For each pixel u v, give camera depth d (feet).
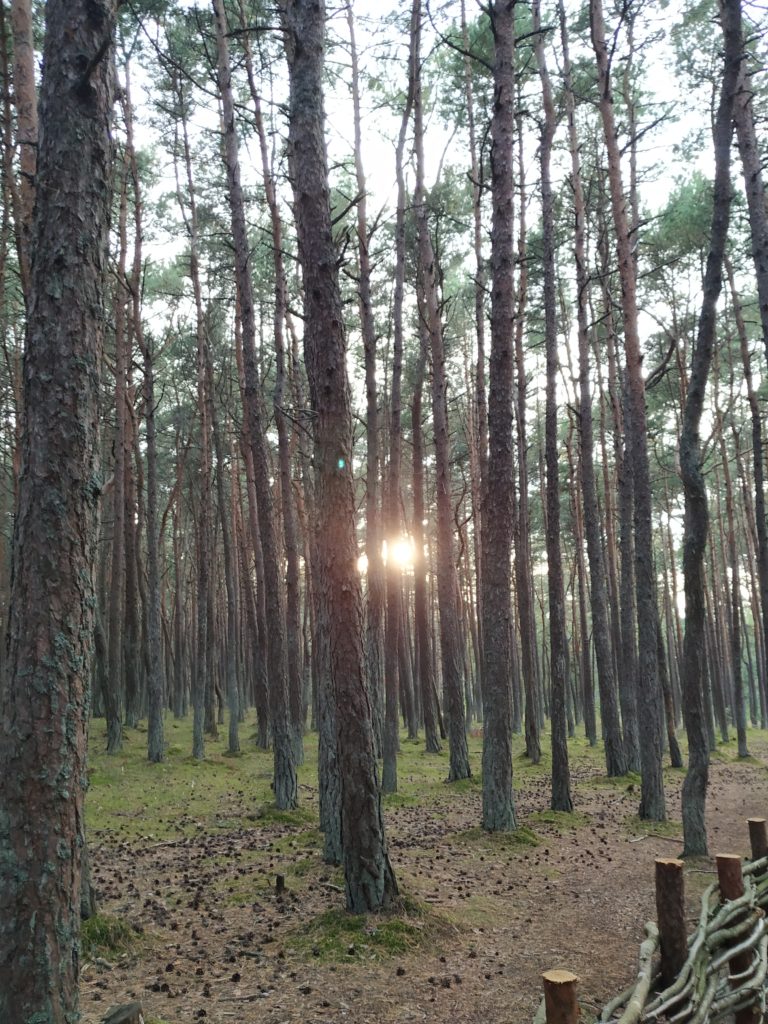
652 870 30.07
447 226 68.59
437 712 81.20
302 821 39.04
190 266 66.74
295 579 61.41
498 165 35.60
